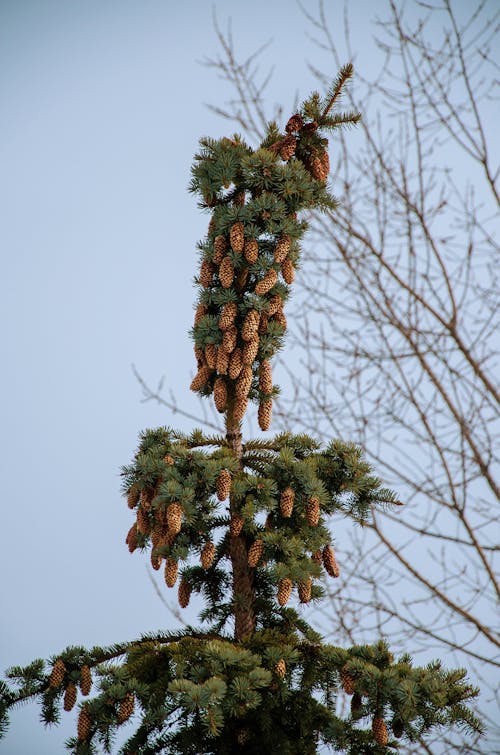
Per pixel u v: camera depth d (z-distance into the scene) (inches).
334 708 454.3
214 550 457.1
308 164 501.0
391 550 372.2
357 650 427.5
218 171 475.5
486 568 340.5
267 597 486.9
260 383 490.0
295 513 467.2
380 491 467.5
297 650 438.6
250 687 384.5
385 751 431.2
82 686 440.8
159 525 454.3
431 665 430.6
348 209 379.9
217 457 457.4
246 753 431.8
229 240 489.7
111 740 428.5
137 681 416.8
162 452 454.0
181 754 430.9
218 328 480.1
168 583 437.1
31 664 454.6
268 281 469.1
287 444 488.7
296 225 475.8
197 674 395.9
